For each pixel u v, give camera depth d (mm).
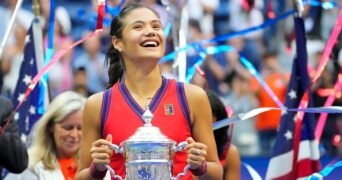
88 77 11773
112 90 4953
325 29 12016
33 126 6945
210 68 11789
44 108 7074
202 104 4926
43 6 11477
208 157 4922
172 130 4848
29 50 7164
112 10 7035
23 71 7164
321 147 10141
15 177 7047
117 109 4895
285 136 6859
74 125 6559
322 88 10859
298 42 6789
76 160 6594
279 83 11727
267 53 12078
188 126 4891
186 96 4910
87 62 11828
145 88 4918
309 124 6805
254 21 12578
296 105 6844
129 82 4941
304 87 6809
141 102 4895
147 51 4836
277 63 12227
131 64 4922
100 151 4621
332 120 11047
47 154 6574
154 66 4910
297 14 6773
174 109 4875
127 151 4570
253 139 11445
